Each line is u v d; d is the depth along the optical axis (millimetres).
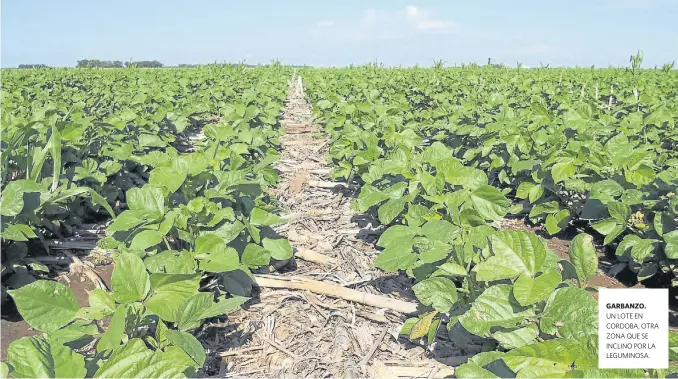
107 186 6344
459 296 3270
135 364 2133
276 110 11703
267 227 4988
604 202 4742
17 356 2029
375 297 4379
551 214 5625
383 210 4891
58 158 4949
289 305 4371
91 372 2412
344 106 9883
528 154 6449
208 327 3996
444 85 17156
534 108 7695
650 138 6863
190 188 4461
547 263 2840
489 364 2488
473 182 4508
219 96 15633
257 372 3555
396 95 13914
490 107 9836
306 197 7480
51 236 5531
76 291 4578
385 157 6539
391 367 3574
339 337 3906
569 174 5188
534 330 2484
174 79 22641
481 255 3283
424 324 3262
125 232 4031
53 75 24609
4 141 5195
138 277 2814
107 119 7902
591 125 6727
